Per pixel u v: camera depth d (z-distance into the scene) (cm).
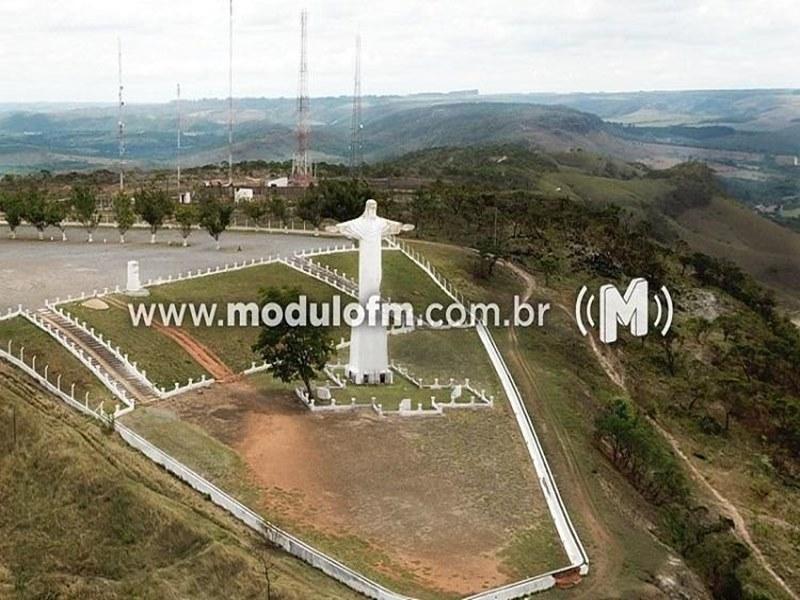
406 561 6003
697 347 13312
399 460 7506
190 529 5722
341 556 5962
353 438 7856
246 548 5766
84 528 5738
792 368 13062
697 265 16912
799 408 11212
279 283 11231
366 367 9250
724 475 10000
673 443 10406
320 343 8469
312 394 8706
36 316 8756
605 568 6188
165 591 5250
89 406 7531
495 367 10000
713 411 11488
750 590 7256
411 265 12788
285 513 6456
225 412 8138
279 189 19525
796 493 9975
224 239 14088
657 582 6150
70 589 5331
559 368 10506
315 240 14138
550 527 6669
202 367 9019
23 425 6450
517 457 7762
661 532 7300
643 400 11075
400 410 8462
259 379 9100
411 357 10150
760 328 14912
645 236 18100
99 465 6206
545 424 8562
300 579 5538
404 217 15950
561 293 13400
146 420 7494
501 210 16488
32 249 12694
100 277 10856
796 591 7919
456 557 6112
